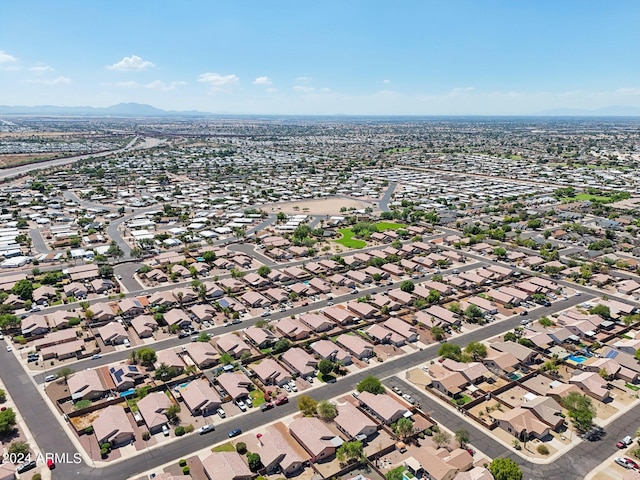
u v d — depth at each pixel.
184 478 81.06
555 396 109.25
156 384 116.06
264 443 91.69
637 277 195.62
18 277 183.12
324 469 88.56
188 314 156.50
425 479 85.31
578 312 159.50
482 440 96.56
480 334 144.75
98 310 150.25
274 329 145.62
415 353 133.38
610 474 87.19
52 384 114.81
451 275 194.75
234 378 115.06
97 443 94.06
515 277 194.38
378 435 98.62
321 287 178.38
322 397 111.56
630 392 114.19
